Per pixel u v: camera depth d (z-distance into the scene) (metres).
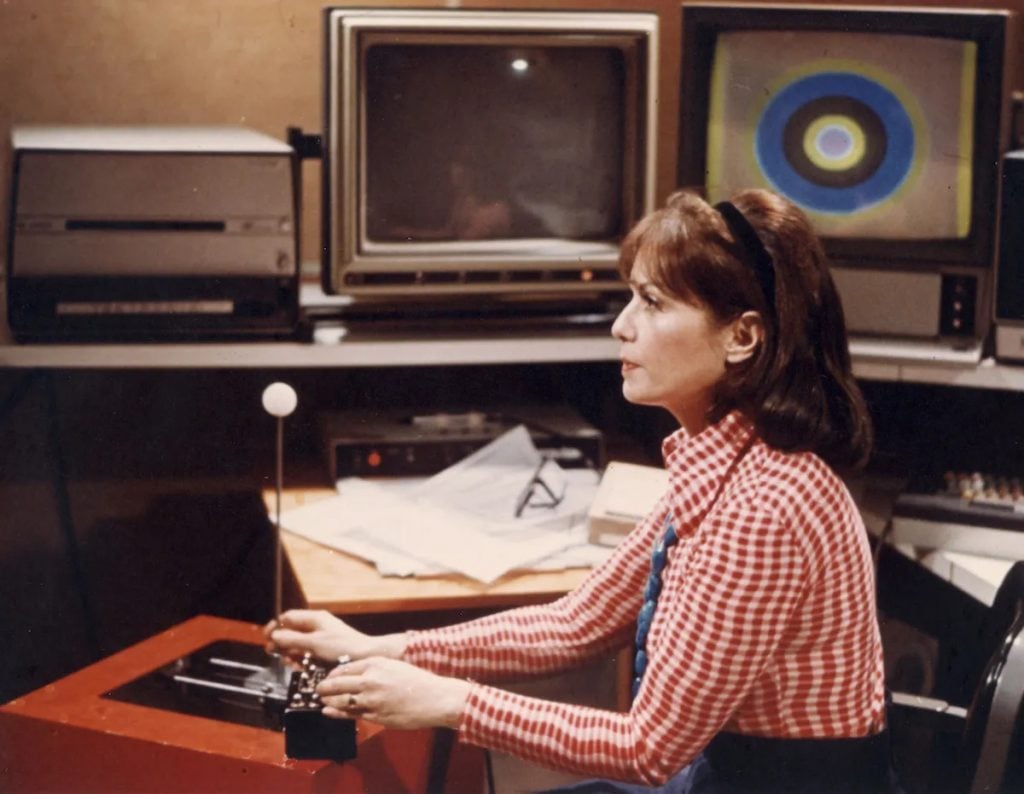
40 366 1.95
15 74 2.19
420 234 1.97
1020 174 1.83
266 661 1.71
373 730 1.51
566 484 2.03
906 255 1.94
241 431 2.35
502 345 2.05
